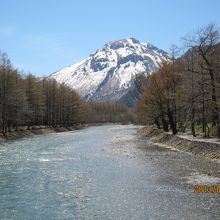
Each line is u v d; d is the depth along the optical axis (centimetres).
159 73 7906
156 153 5547
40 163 4700
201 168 3991
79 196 2881
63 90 15500
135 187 3152
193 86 5934
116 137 9669
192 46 5722
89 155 5544
